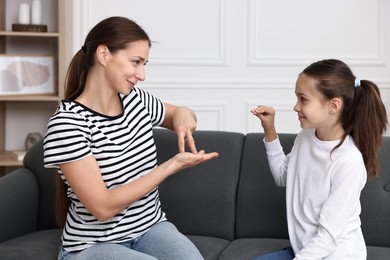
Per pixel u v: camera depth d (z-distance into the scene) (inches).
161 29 165.9
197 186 98.8
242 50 168.1
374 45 169.6
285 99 169.8
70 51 161.9
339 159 80.6
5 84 154.3
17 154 154.4
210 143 101.3
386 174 93.5
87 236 81.2
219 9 166.4
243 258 86.9
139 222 83.7
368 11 168.6
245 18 167.0
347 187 79.3
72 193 82.6
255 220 96.7
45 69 158.9
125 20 79.3
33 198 100.9
